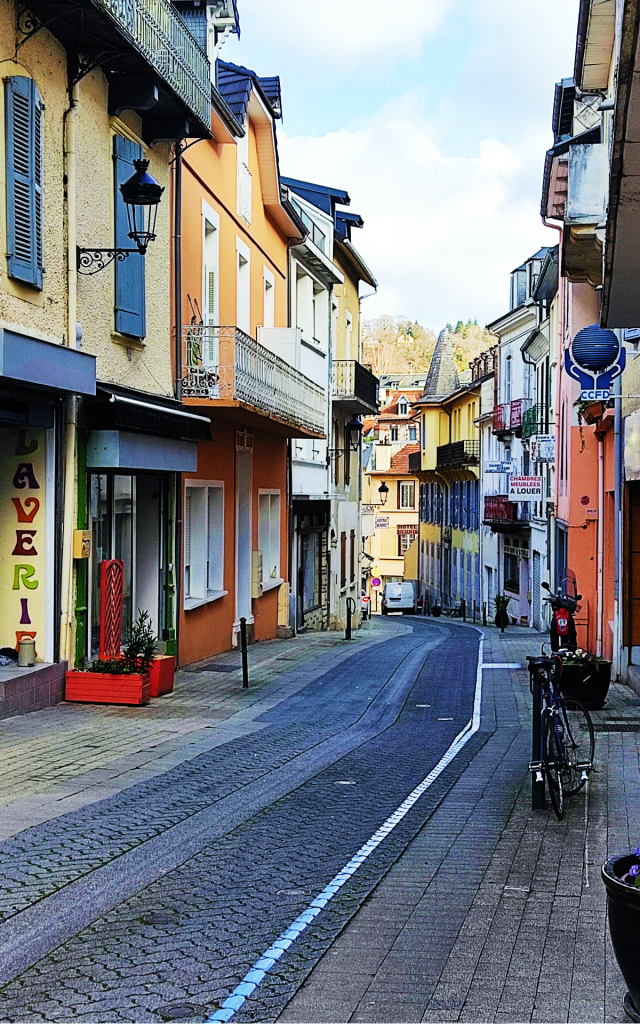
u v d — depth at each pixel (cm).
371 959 538
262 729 1256
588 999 486
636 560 1764
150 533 1734
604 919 598
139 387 1573
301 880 673
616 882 463
